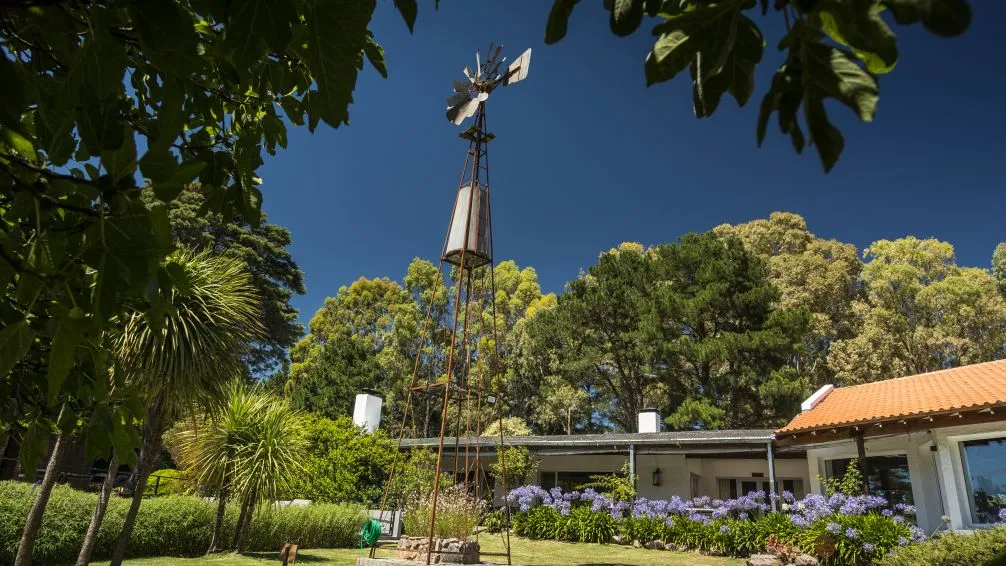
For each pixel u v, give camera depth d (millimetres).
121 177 853
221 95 1936
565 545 12672
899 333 24094
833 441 10609
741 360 21906
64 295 1024
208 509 9328
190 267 6473
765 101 665
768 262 29047
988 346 23203
